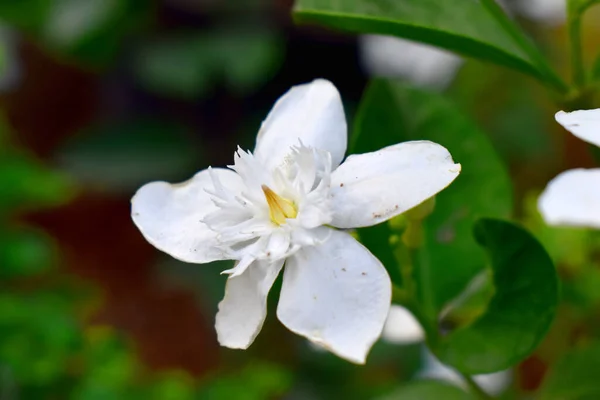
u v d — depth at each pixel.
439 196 0.21
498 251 0.19
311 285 0.18
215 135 0.38
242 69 0.34
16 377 0.27
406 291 0.20
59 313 0.29
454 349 0.19
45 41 0.40
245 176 0.19
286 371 0.32
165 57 0.36
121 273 0.39
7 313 0.28
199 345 0.37
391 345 0.33
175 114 0.38
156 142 0.38
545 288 0.19
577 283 0.23
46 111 0.44
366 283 0.18
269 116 0.19
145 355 0.36
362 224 0.18
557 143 0.36
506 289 0.19
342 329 0.18
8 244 0.31
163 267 0.36
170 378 0.31
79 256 0.39
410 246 0.20
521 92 0.36
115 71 0.39
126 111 0.39
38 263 0.31
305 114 0.19
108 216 0.40
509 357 0.19
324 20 0.20
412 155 0.18
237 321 0.18
